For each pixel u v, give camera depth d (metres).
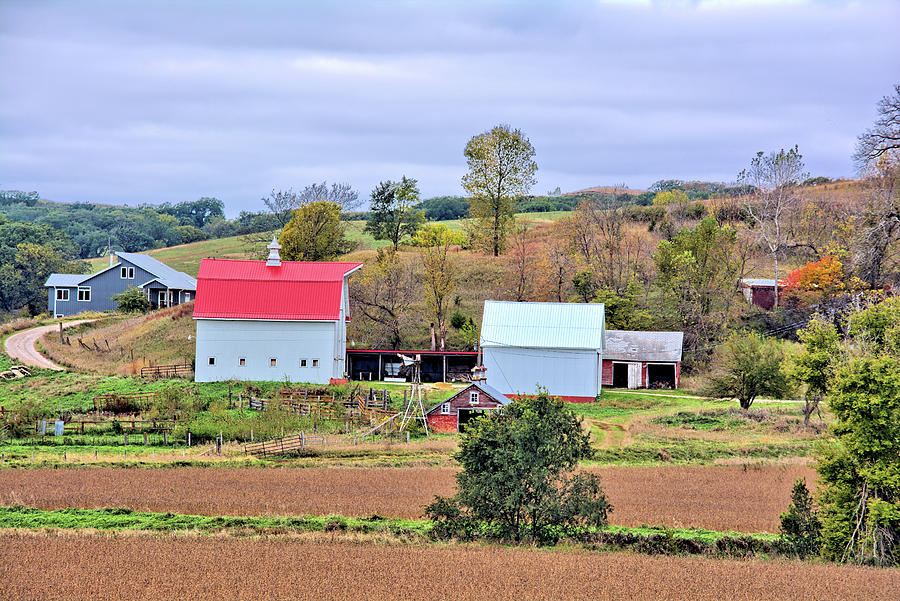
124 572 43.62
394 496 60.06
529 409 54.44
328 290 100.19
